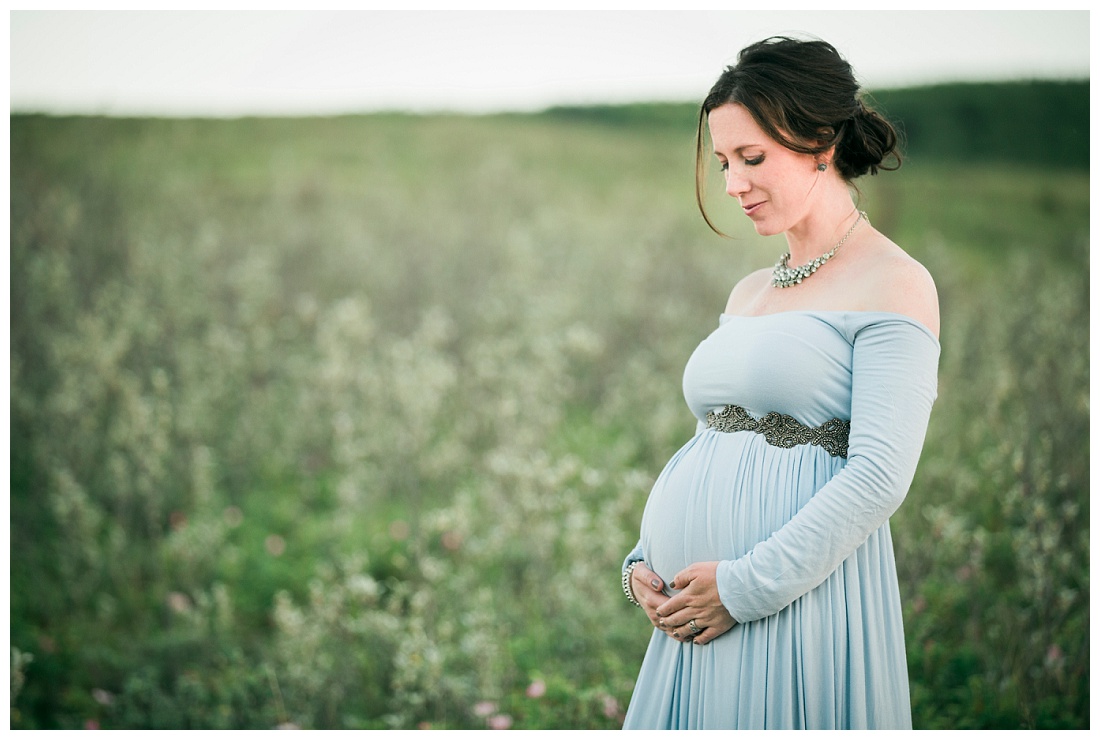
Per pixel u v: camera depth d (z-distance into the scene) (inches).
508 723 117.6
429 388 197.2
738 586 63.5
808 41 67.7
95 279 276.2
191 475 192.9
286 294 290.0
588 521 159.2
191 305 262.5
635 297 271.3
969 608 139.2
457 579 149.6
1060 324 211.3
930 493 162.7
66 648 152.9
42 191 312.0
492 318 253.1
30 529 185.0
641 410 218.5
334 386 216.1
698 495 69.9
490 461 185.6
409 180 376.2
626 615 142.7
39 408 213.2
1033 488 147.4
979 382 203.8
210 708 133.1
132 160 356.5
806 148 65.9
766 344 66.8
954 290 272.4
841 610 66.8
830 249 69.3
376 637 132.6
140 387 225.3
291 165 382.6
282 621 132.8
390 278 291.9
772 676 65.5
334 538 181.8
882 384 61.9
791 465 66.6
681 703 69.9
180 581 168.6
